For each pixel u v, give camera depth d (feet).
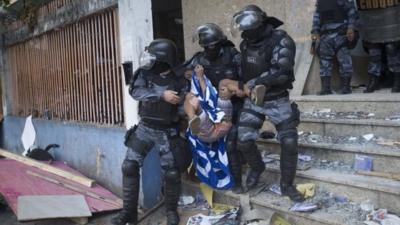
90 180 18.49
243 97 13.58
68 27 21.52
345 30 18.19
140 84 13.55
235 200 14.19
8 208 18.35
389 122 13.69
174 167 13.76
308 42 20.44
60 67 22.81
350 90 18.85
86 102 20.43
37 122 25.27
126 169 13.74
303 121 15.93
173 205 13.92
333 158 14.14
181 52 30.07
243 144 13.10
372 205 11.87
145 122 13.71
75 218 15.43
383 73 19.83
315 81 19.98
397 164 12.42
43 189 17.97
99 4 18.06
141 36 16.19
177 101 13.15
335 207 12.23
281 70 12.06
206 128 13.38
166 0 32.60
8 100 29.86
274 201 13.16
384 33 17.78
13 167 21.53
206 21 23.49
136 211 14.39
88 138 19.86
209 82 13.84
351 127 14.69
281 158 12.85
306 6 20.34
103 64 18.71
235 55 13.87
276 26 12.95
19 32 26.81
